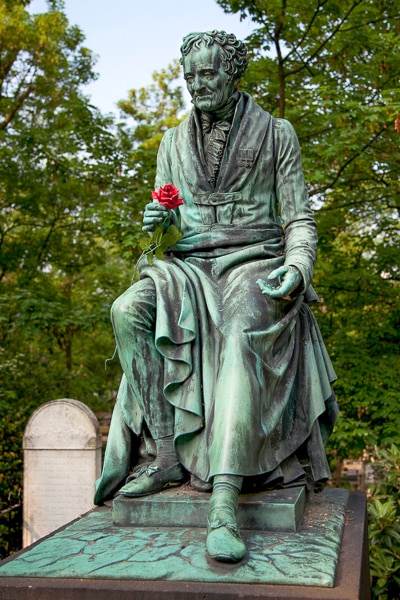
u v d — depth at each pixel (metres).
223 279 3.31
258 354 3.00
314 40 8.74
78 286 13.11
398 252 8.98
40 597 2.29
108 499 3.27
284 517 2.73
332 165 8.68
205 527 2.79
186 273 3.28
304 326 3.37
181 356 3.07
